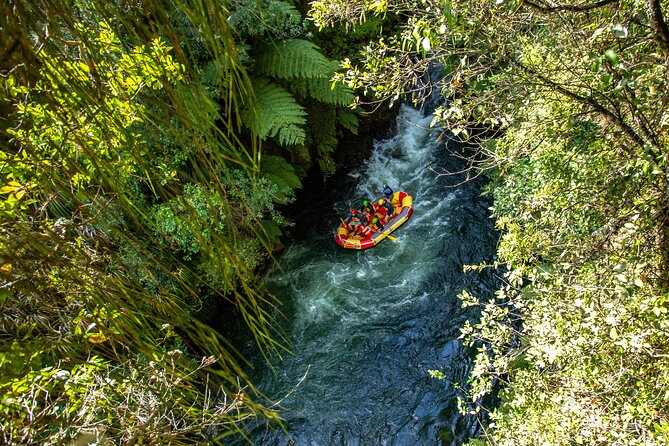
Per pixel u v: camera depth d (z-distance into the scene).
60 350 1.05
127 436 1.09
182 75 0.93
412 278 7.40
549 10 2.43
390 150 9.91
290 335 6.95
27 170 0.90
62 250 0.92
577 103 3.05
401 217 8.26
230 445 5.61
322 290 7.52
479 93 3.11
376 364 6.34
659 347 2.52
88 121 0.89
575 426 2.60
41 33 0.75
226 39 0.86
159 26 0.87
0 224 0.85
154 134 1.04
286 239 8.59
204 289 6.37
